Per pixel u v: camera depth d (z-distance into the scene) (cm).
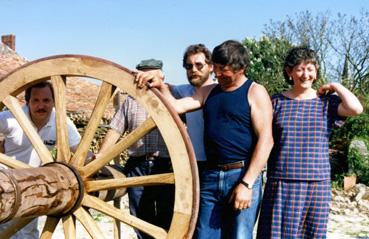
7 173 354
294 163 433
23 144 507
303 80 435
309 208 434
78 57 411
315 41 2211
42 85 497
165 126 388
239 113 415
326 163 436
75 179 411
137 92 395
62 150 422
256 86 422
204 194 434
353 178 1425
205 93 446
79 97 1834
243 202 411
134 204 551
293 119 436
